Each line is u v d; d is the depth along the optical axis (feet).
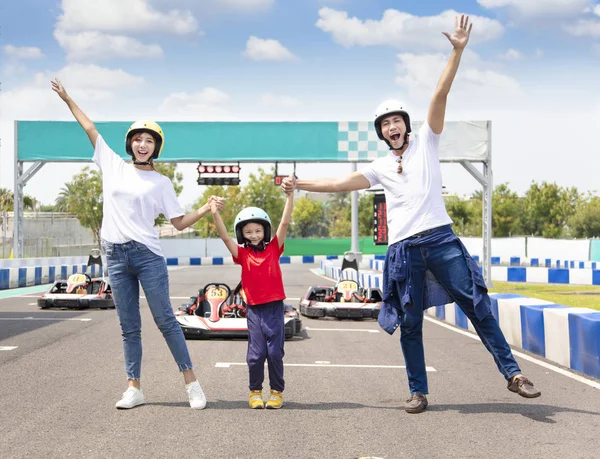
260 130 65.82
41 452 13.01
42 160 67.05
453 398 18.28
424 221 16.35
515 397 18.44
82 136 66.95
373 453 13.12
